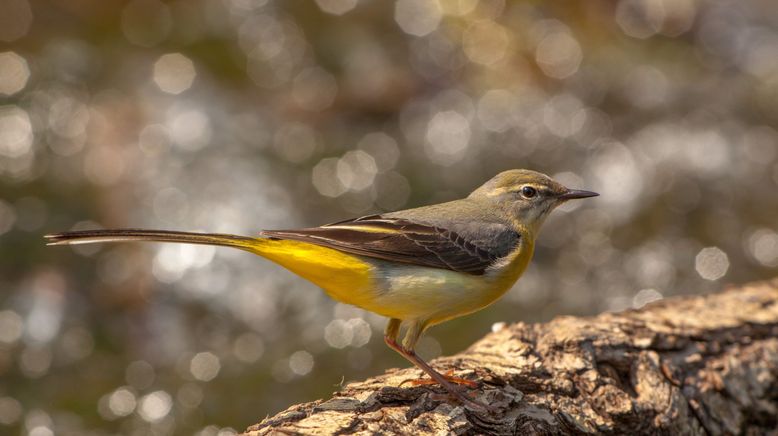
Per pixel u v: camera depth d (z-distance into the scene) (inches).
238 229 645.9
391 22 827.4
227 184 674.2
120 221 644.7
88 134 701.9
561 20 824.3
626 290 642.8
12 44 765.3
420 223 362.6
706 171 709.9
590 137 731.4
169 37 797.9
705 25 826.8
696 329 378.0
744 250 663.1
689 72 784.3
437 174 703.7
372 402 311.7
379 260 346.6
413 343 351.6
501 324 386.9
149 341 592.1
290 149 710.5
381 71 780.6
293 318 616.1
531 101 757.3
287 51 793.6
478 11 832.3
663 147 724.0
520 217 390.0
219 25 814.5
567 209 693.9
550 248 670.5
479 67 786.8
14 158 680.4
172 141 703.1
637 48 805.9
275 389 562.6
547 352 355.3
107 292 611.2
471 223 370.3
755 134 734.5
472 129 735.1
